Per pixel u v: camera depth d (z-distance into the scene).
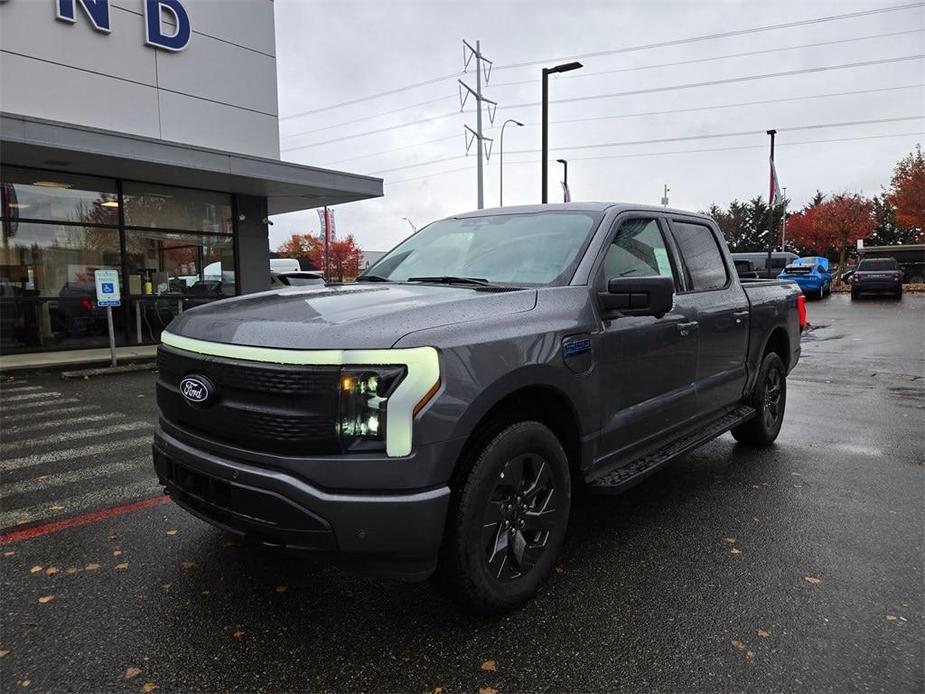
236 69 15.06
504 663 2.59
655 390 3.89
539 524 3.06
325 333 2.54
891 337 14.46
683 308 4.18
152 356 11.79
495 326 2.84
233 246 15.54
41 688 2.42
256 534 2.65
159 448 3.09
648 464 3.75
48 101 11.89
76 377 9.91
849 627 2.84
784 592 3.14
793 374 9.96
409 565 2.55
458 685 2.45
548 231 3.85
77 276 12.66
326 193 15.73
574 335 3.18
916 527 3.94
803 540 3.75
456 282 3.62
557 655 2.64
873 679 2.49
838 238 40.62
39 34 11.71
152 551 3.60
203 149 12.36
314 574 3.33
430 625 2.86
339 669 2.54
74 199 12.58
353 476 2.45
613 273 3.66
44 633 2.78
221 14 14.68
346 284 3.90
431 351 2.53
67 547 3.66
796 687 2.44
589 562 3.47
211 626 2.84
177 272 14.41
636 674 2.52
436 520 2.52
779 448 5.75
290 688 2.43
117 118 12.95
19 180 11.84
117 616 2.92
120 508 4.27
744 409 5.23
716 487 4.68
